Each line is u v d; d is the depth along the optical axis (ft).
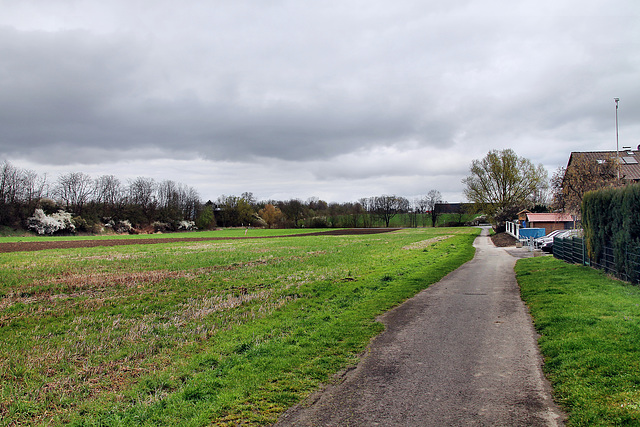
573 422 17.13
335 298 46.83
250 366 25.14
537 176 239.09
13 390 23.45
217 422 18.70
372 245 146.82
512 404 19.34
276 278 65.92
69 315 43.42
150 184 429.79
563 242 82.38
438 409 19.15
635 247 46.62
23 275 74.64
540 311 35.83
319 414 19.15
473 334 31.09
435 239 180.86
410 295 47.60
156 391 22.38
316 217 429.38
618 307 34.22
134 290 57.57
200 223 415.64
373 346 28.96
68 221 301.02
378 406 19.71
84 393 22.84
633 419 16.48
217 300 48.78
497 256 103.86
